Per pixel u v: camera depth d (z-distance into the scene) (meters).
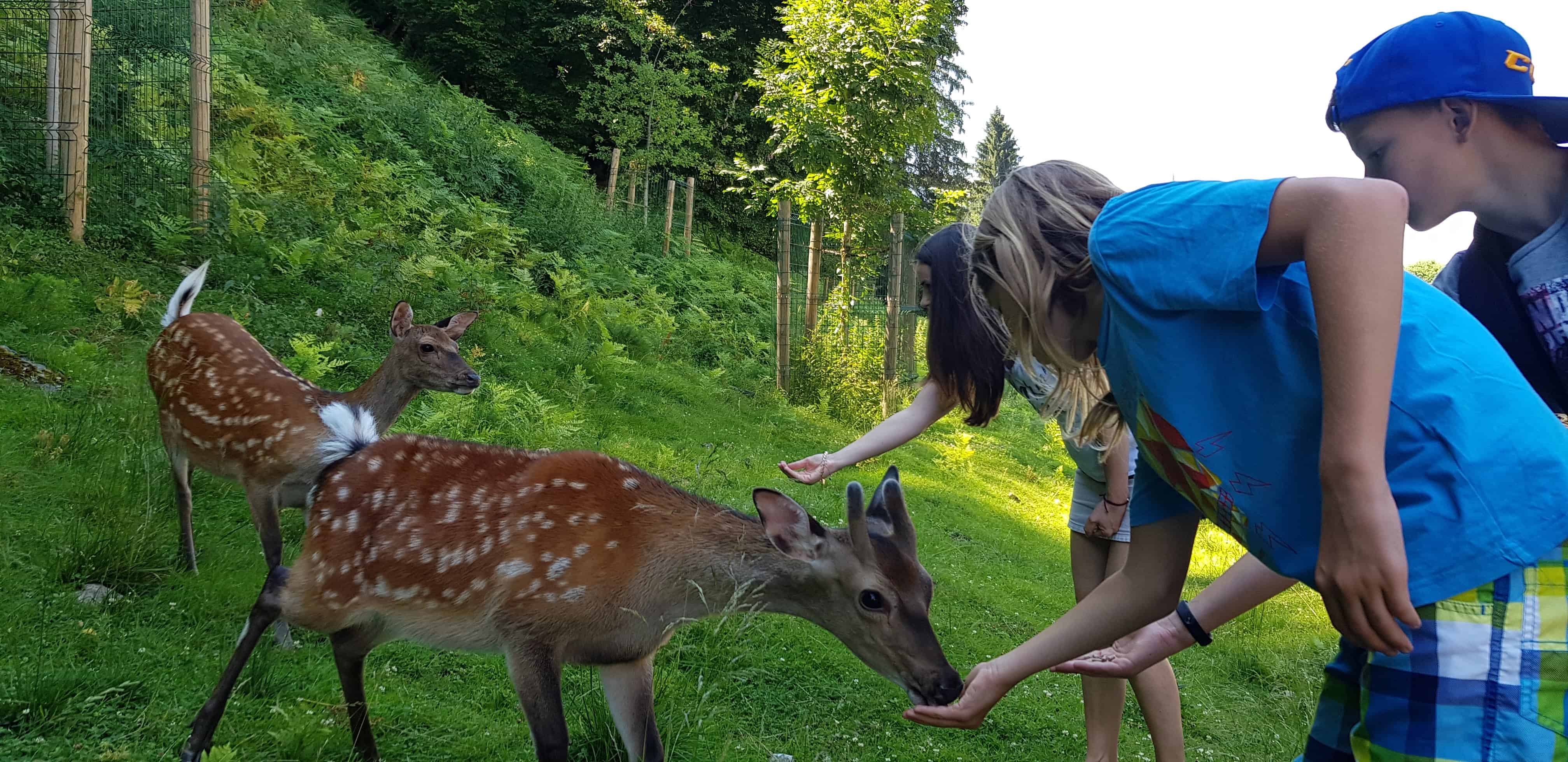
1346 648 1.92
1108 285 1.70
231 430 4.75
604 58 24.84
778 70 13.36
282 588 3.25
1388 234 1.44
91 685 3.33
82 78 8.98
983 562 7.46
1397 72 1.87
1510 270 2.05
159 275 8.54
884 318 14.14
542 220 14.45
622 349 10.29
